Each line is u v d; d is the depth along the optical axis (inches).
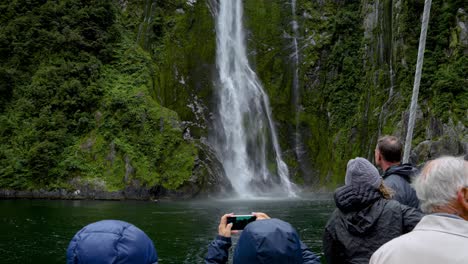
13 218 832.3
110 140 1350.9
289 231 130.6
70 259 116.0
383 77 1478.8
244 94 1626.5
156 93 1531.7
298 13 1739.7
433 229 109.3
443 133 1213.1
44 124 1371.8
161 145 1339.8
